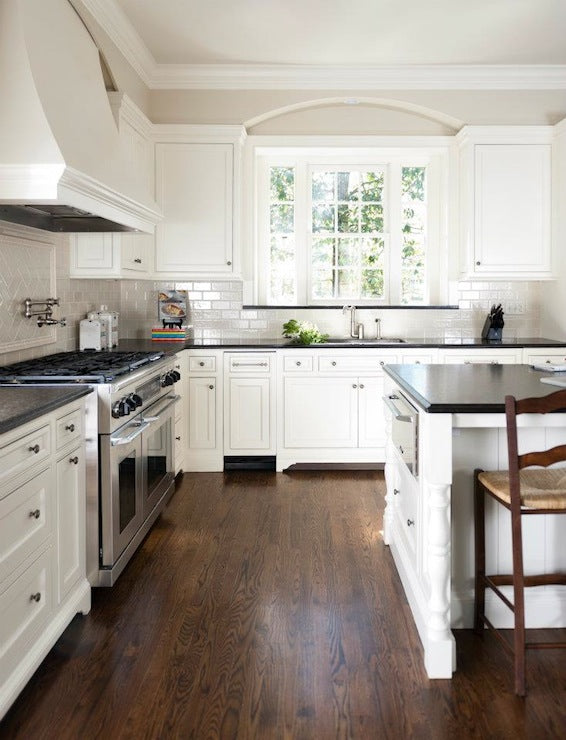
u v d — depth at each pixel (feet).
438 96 17.52
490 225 17.21
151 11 13.70
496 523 8.58
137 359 11.85
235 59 16.47
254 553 11.16
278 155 18.80
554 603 8.48
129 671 7.55
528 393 8.23
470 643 8.24
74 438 8.65
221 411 16.65
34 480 7.25
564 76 17.25
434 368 11.09
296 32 14.83
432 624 7.47
